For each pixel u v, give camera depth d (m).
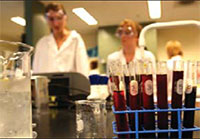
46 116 1.31
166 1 3.75
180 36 4.70
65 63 2.28
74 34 2.34
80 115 0.74
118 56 2.09
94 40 5.35
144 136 0.56
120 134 0.56
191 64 0.57
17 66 0.52
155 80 0.59
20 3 3.72
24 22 3.77
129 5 4.02
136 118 0.55
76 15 4.24
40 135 0.83
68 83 1.67
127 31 2.02
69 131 0.89
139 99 0.57
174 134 0.56
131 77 0.57
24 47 0.56
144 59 0.70
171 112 0.57
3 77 0.48
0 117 0.47
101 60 5.27
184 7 3.88
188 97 0.56
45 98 1.53
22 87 0.49
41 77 1.53
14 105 0.48
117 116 0.57
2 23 3.85
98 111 0.74
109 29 5.28
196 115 0.58
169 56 3.21
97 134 0.73
